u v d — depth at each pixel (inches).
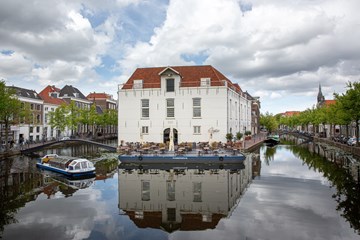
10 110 1370.6
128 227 446.6
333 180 773.9
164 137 1507.1
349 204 552.1
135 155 1086.4
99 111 3213.6
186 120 1482.5
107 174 905.5
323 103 3838.6
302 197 605.6
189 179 810.8
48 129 2231.8
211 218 482.0
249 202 573.3
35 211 531.5
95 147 1843.0
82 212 522.9
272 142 2132.1
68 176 877.2
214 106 1461.6
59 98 2608.3
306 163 1090.1
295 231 422.3
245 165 1048.2
